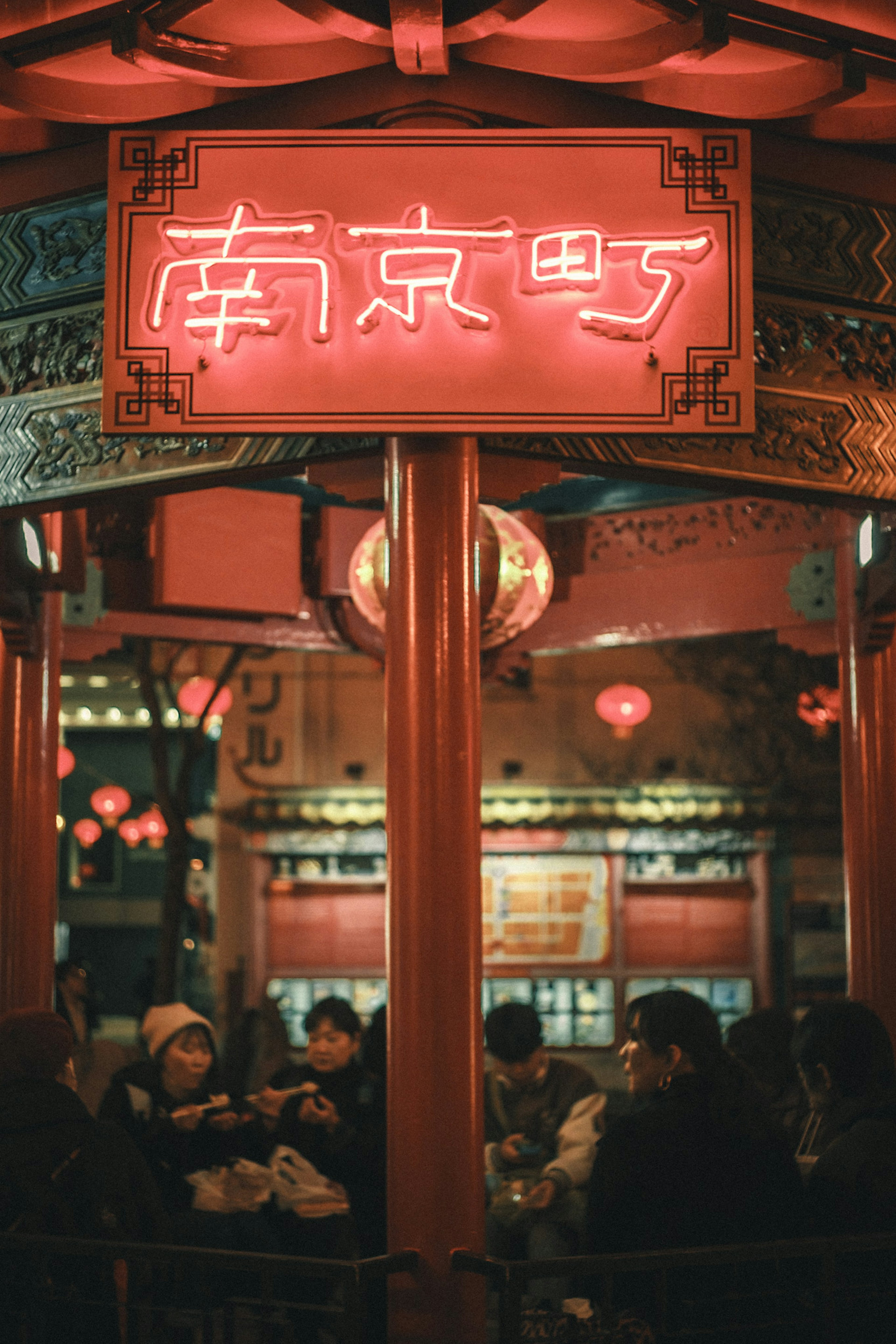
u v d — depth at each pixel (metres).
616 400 3.40
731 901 10.95
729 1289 2.96
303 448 3.69
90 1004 10.52
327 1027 4.93
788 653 13.16
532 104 3.64
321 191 3.46
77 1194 3.03
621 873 10.93
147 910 24.12
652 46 3.41
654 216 3.46
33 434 4.02
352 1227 4.35
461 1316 3.22
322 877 10.79
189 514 6.40
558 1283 4.49
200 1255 2.82
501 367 3.41
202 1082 4.66
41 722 5.36
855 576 5.43
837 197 4.06
